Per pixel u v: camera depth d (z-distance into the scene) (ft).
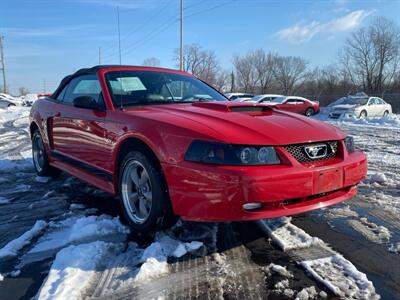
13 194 15.24
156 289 8.11
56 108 15.78
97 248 9.75
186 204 9.37
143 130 10.37
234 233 10.96
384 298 7.82
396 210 13.15
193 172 9.14
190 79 15.38
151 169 10.17
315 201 9.79
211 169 8.87
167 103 13.00
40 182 17.25
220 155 8.93
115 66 14.35
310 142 9.78
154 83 13.96
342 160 10.30
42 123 17.02
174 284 8.30
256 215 8.86
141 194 10.98
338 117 68.28
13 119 62.90
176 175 9.47
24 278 8.70
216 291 8.05
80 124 13.61
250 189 8.62
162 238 10.48
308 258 9.48
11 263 9.40
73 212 12.94
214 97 14.57
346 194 10.61
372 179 17.28
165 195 10.11
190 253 9.74
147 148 10.45
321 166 9.66
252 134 9.40
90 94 13.99
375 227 11.59
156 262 8.99
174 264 9.18
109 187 12.33
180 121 10.07
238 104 11.84
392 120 55.11
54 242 10.54
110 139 11.77
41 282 8.52
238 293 7.98
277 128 9.94
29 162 21.83
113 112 11.94
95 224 11.27
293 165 9.20
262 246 10.17
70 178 17.90
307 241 10.36
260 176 8.66
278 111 12.24
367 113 69.36
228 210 8.79
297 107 77.36
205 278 8.55
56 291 7.85
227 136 9.13
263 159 9.02
